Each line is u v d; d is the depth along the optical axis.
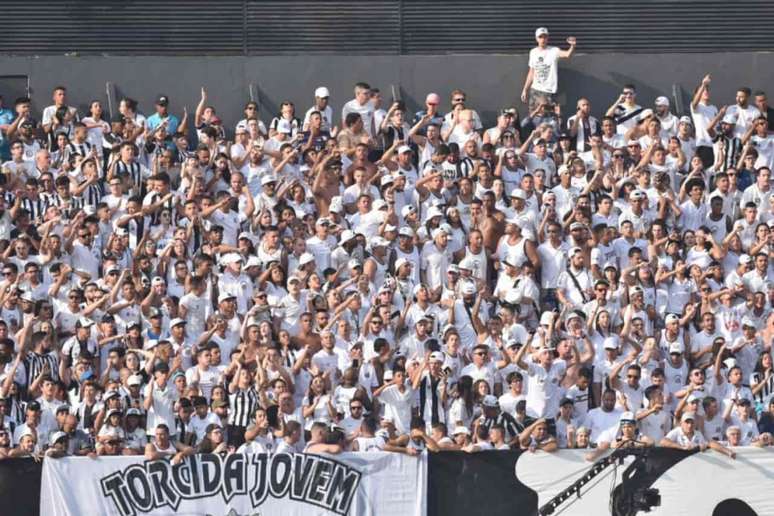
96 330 77.00
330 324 77.56
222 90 94.19
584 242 83.00
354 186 86.19
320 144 88.00
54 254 80.38
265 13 95.62
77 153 87.00
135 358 75.00
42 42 95.06
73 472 68.00
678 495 69.75
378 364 76.19
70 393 74.06
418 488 69.12
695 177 87.31
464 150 87.94
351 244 82.19
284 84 94.38
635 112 91.75
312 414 73.19
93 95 93.94
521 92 94.88
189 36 95.44
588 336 78.69
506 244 83.19
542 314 80.56
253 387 73.31
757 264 83.06
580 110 90.81
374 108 90.94
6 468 67.75
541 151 87.50
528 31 95.69
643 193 85.19
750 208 86.00
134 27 95.31
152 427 72.25
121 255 81.62
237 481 68.75
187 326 78.62
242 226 84.12
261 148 86.44
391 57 94.69
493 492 69.25
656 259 83.25
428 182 85.25
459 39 95.69
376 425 73.69
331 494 68.88
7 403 72.56
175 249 81.31
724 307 81.12
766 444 71.12
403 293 80.25
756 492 69.94
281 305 79.00
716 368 77.75
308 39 95.50
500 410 73.75
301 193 85.19
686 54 95.25
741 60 95.25
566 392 76.12
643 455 69.88
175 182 86.75
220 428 70.50
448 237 82.06
